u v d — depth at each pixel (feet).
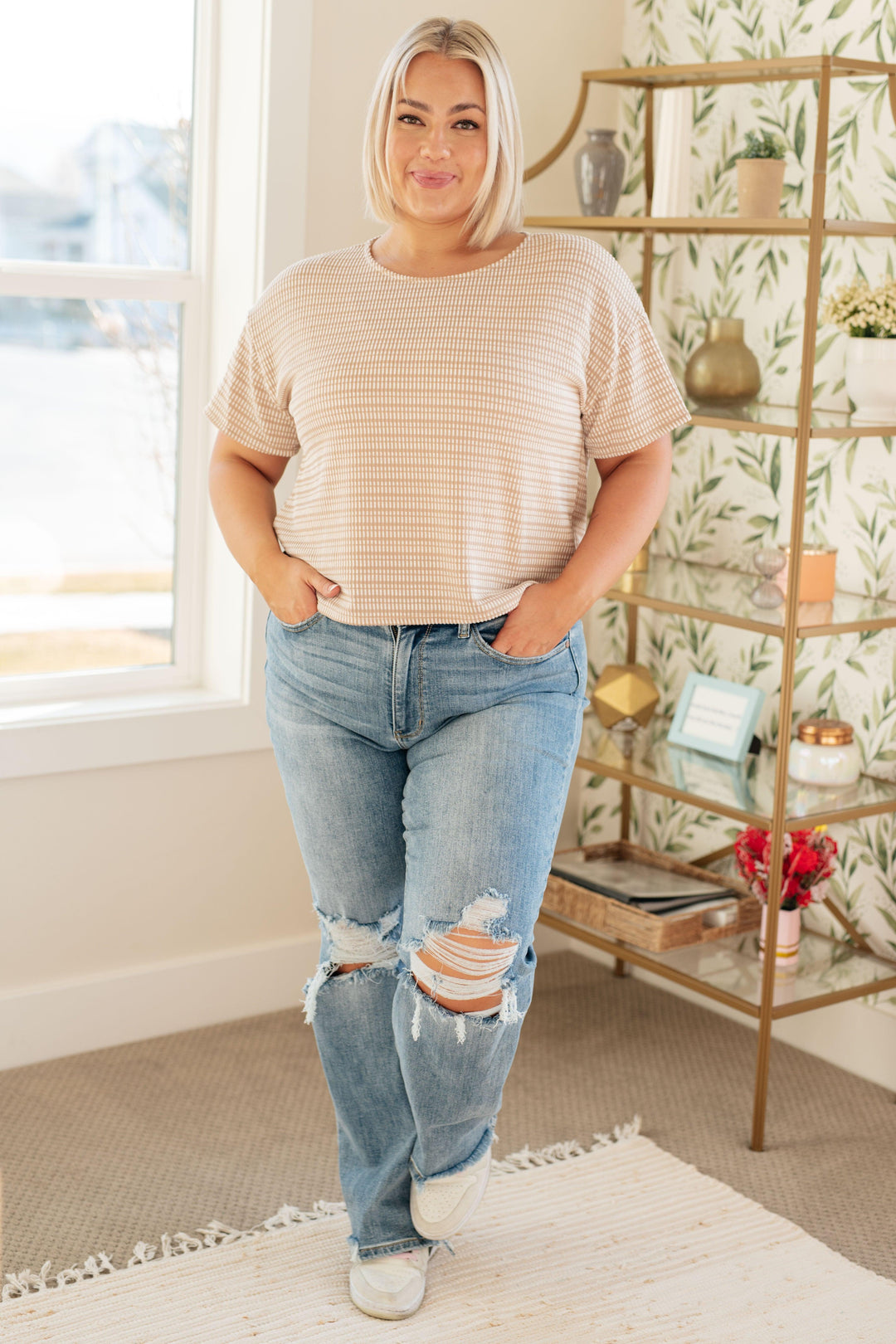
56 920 8.67
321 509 5.72
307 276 5.91
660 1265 6.70
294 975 9.63
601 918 9.20
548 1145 7.84
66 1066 8.63
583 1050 9.14
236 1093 8.36
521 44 9.73
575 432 5.76
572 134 9.38
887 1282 6.64
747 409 8.70
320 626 5.76
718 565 9.84
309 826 6.00
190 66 9.04
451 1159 6.09
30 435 8.91
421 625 5.58
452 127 5.60
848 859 9.15
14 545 8.98
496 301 5.55
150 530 9.40
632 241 10.19
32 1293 6.36
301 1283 6.48
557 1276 6.58
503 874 5.50
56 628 9.19
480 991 5.59
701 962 8.85
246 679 9.10
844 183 8.71
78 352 8.95
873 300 7.89
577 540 6.12
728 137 9.40
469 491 5.45
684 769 9.08
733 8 9.32
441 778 5.62
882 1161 7.85
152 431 9.30
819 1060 9.16
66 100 8.71
